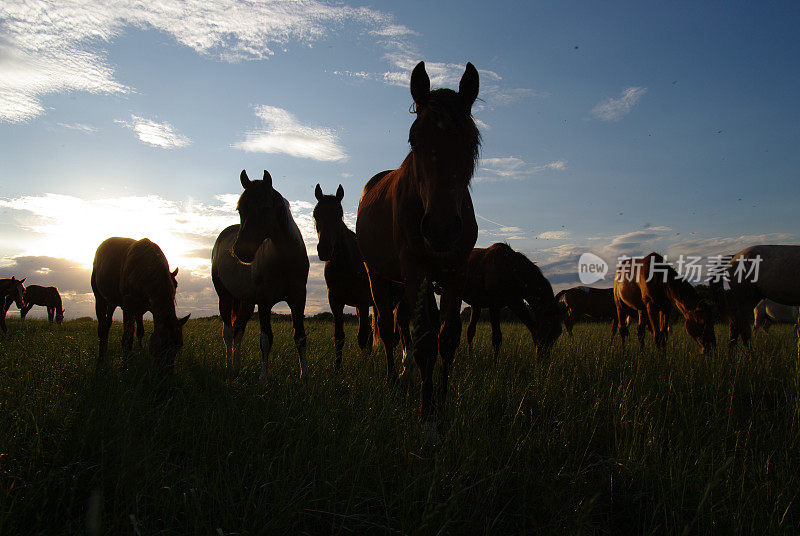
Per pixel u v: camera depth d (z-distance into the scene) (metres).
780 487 2.18
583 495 2.14
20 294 15.00
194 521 1.66
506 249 6.60
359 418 2.79
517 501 2.03
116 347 6.22
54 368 3.75
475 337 9.62
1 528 1.62
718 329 12.45
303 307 5.33
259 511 1.74
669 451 2.43
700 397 3.67
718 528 1.88
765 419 3.17
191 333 7.80
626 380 4.08
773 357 4.83
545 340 6.07
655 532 1.96
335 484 1.97
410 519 1.82
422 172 2.75
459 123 2.70
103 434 2.35
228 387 3.68
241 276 5.57
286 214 5.09
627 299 9.02
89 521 1.58
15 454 2.16
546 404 3.37
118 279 5.04
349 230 6.46
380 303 4.06
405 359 3.95
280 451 2.36
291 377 4.31
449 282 3.20
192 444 2.50
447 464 2.16
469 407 3.00
